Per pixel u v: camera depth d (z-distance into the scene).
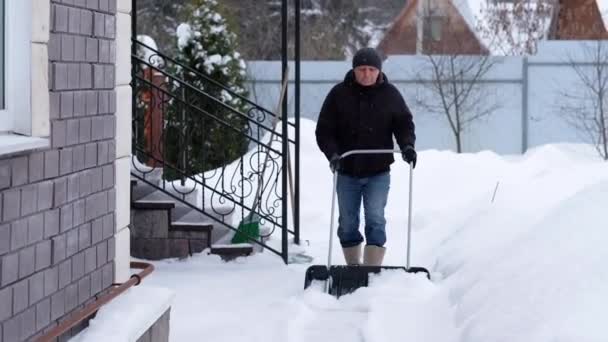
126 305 6.95
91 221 6.55
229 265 11.94
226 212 12.83
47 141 5.62
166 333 7.63
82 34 6.32
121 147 7.17
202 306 9.91
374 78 11.16
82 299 6.40
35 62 5.57
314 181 17.66
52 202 5.86
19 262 5.41
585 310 6.53
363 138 11.23
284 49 13.34
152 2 39.09
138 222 12.16
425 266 12.07
